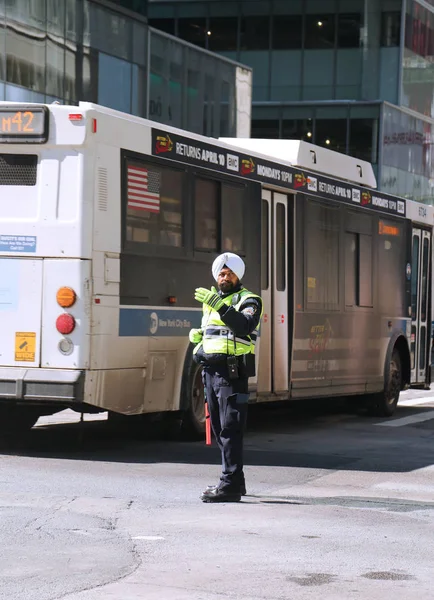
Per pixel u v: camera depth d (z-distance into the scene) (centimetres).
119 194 3059
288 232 4006
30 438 3491
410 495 2627
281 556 1880
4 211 3005
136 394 3161
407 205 5053
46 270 2967
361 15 13025
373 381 4619
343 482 2797
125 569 1750
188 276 3381
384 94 13050
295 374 4000
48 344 2964
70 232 2953
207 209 3488
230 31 13288
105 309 3002
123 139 3077
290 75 13175
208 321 2477
